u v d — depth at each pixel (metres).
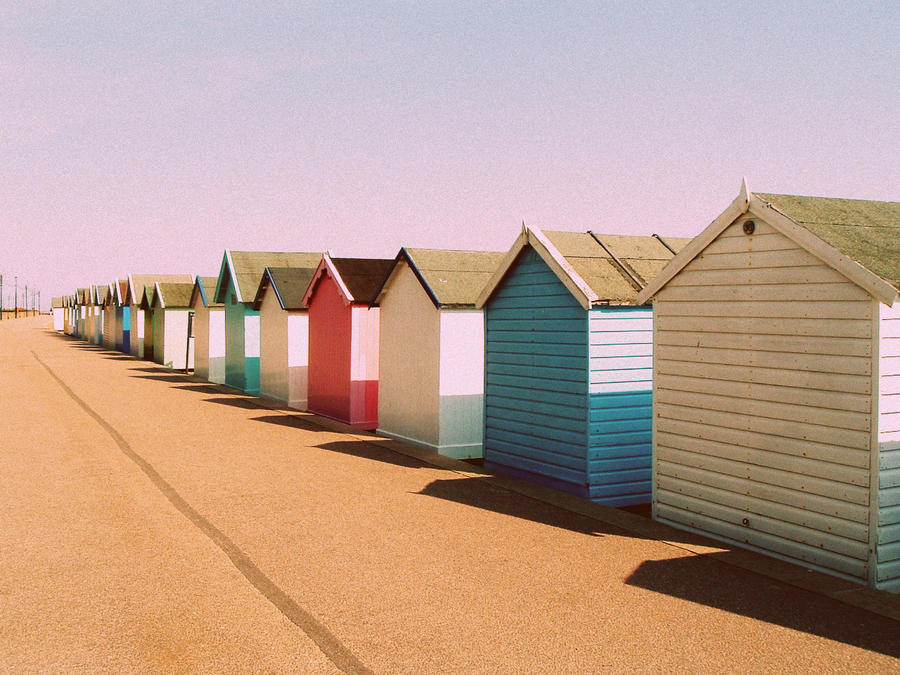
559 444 11.43
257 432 16.70
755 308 8.23
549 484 11.62
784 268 7.91
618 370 11.03
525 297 12.19
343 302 18.59
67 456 13.55
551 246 11.46
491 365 13.05
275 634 5.99
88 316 63.47
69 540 8.48
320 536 8.66
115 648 5.73
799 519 7.77
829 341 7.46
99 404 21.34
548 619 6.31
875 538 7.08
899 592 7.23
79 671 5.36
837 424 7.40
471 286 14.98
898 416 7.16
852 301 7.25
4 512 9.67
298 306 22.14
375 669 5.40
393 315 16.33
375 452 14.38
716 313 8.70
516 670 5.39
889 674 5.34
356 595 6.83
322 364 20.03
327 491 10.95
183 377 31.22
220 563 7.71
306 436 16.28
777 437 8.00
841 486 7.37
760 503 8.19
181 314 36.75
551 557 7.98
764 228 8.12
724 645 5.82
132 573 7.40
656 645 5.81
